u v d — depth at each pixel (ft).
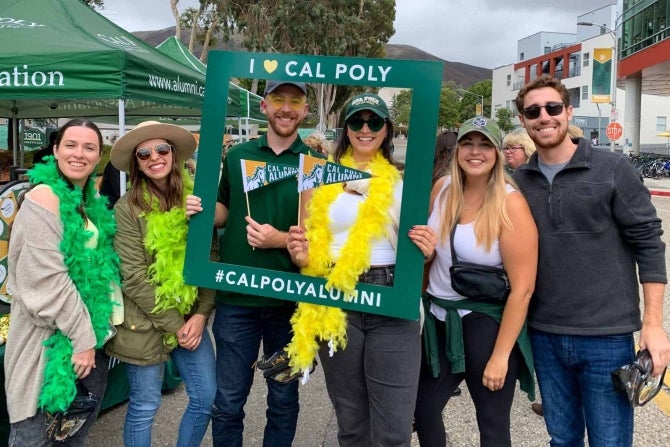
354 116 7.23
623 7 95.71
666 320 16.57
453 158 7.57
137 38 17.28
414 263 6.89
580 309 7.12
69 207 7.12
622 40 96.37
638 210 6.88
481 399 7.57
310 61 7.45
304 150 8.56
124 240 7.83
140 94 14.21
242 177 8.24
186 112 26.73
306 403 12.57
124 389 12.07
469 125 7.16
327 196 7.36
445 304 7.59
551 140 7.14
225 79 7.77
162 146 7.94
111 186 16.60
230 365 8.61
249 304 8.42
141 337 7.89
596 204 6.93
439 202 7.74
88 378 7.61
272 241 7.89
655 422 10.95
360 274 7.18
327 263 7.35
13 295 7.01
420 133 6.88
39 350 7.02
